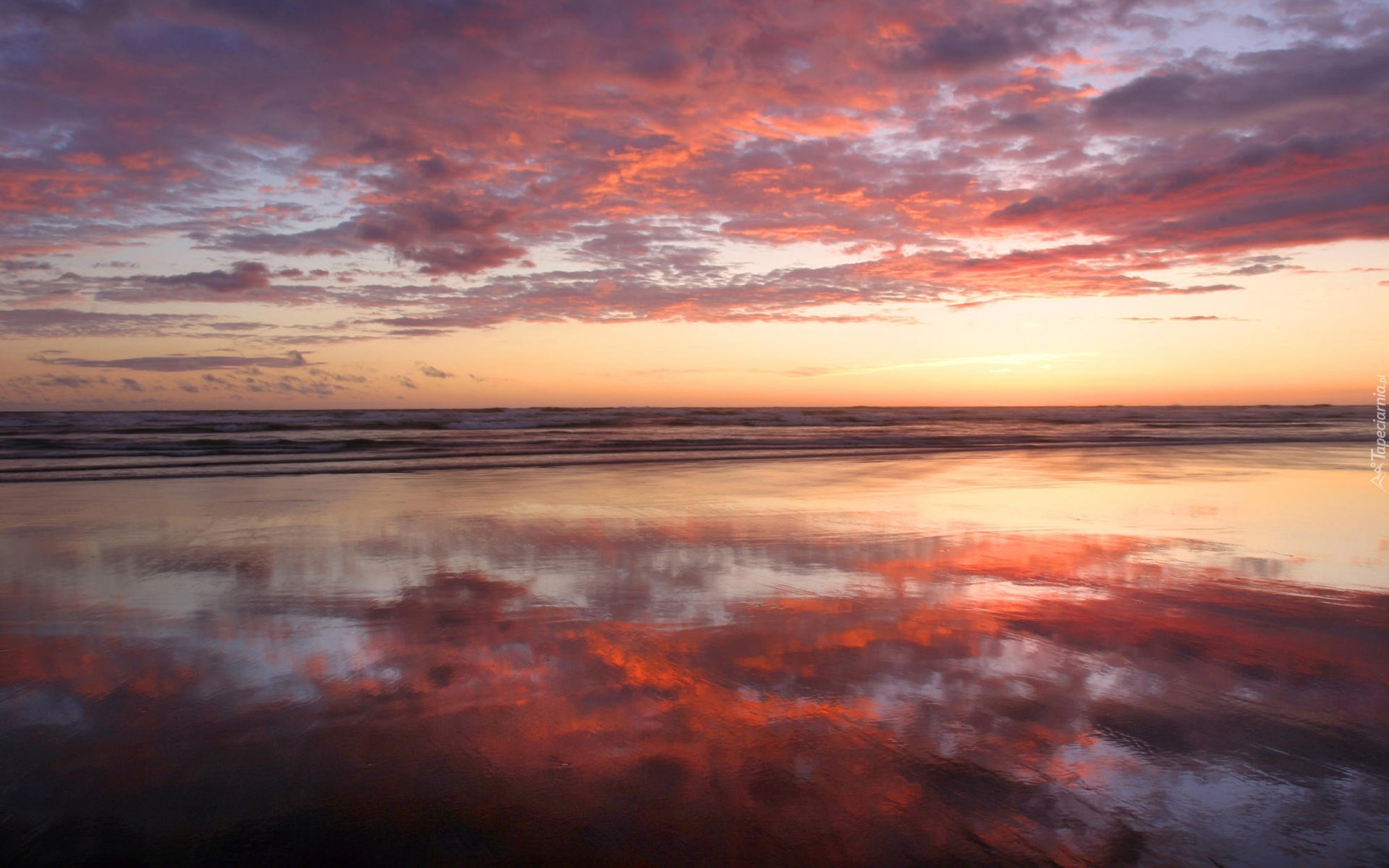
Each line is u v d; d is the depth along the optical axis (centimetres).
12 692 358
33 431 2547
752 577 583
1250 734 311
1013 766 286
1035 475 1361
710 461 1645
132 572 598
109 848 238
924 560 645
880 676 377
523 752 299
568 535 757
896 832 245
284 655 411
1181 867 226
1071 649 416
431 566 619
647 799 264
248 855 235
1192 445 2261
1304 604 508
